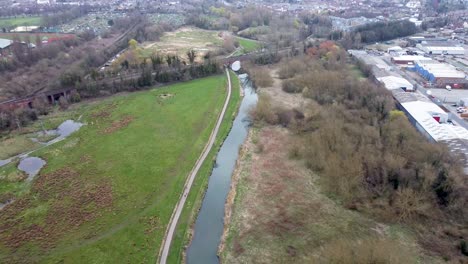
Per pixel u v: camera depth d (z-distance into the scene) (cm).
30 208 9231
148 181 10350
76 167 10962
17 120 13325
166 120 14050
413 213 8612
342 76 16988
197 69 18738
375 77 17862
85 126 13575
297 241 8088
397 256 7238
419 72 19750
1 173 10700
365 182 9525
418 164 9631
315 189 9850
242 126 14025
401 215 8562
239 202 9544
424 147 10394
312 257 7588
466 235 7944
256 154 11781
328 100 14812
